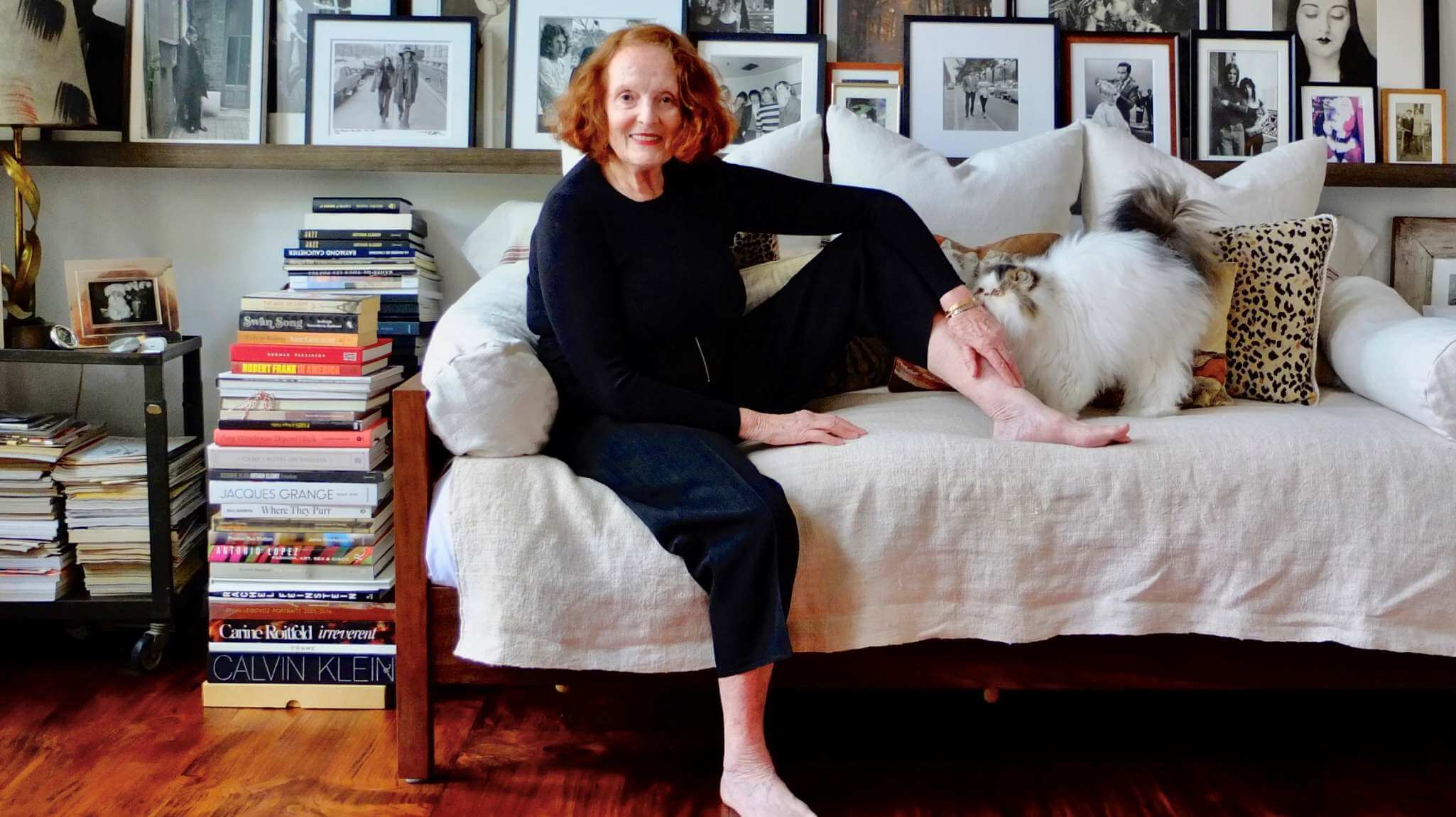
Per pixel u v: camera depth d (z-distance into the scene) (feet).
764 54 8.70
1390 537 5.17
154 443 6.88
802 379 6.31
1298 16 8.94
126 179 8.50
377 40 8.54
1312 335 6.59
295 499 6.39
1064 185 7.64
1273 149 8.32
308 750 5.91
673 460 5.20
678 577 5.11
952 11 8.84
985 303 6.10
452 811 5.24
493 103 8.75
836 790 5.53
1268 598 5.21
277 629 6.46
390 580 6.48
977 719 6.45
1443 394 5.35
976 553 5.19
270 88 8.58
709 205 5.95
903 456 5.25
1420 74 8.96
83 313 7.27
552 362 5.81
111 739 6.00
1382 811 5.32
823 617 5.18
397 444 5.30
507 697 6.71
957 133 8.79
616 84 5.50
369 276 7.99
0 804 5.23
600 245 5.57
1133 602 5.21
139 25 8.33
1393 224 8.94
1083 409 6.45
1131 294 6.00
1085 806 5.36
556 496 5.19
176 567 7.22
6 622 7.86
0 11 6.93
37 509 6.89
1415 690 6.73
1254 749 6.05
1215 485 5.19
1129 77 8.86
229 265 8.63
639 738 6.12
